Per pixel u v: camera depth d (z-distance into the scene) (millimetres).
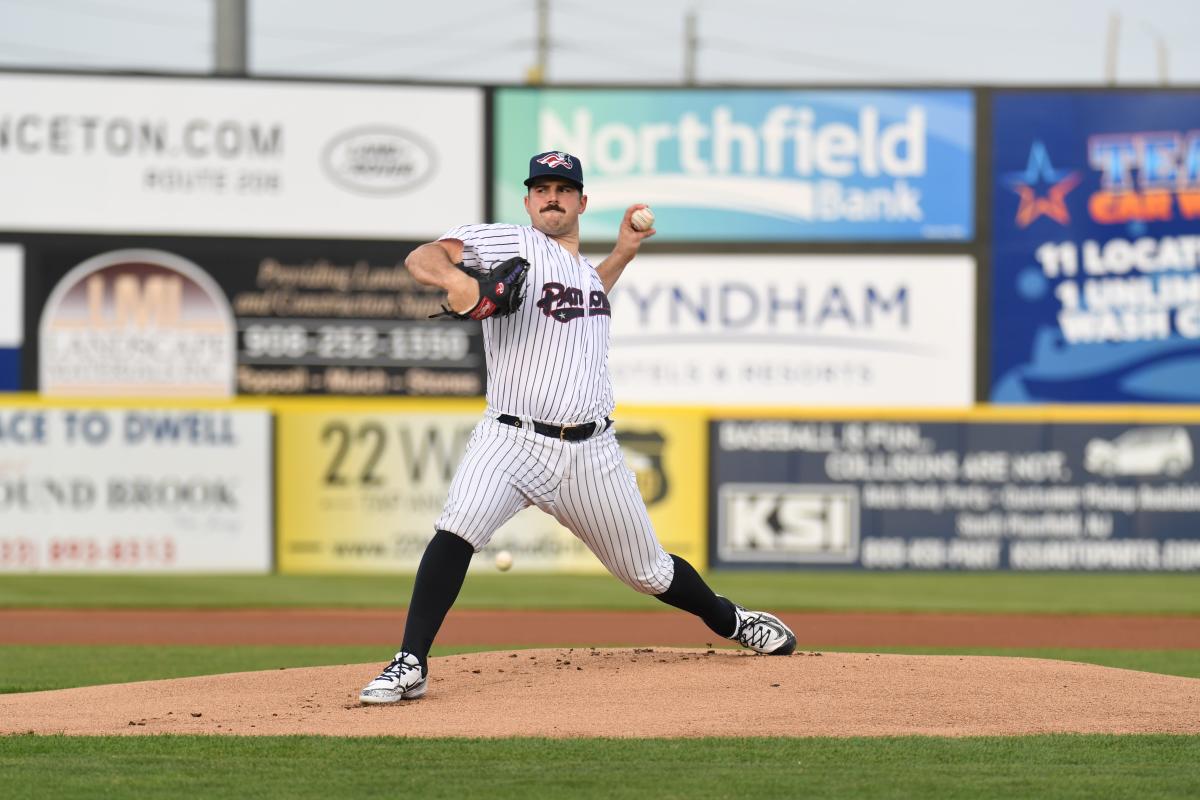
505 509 19891
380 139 55688
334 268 55469
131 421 51719
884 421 53750
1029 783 15781
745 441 53719
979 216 56062
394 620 41062
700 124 56031
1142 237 55719
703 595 21656
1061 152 55906
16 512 51219
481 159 55938
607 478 20250
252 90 55281
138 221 54906
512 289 18844
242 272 55188
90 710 20188
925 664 21891
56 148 54656
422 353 55500
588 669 21547
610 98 56031
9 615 42188
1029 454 53719
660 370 56062
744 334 56000
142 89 54875
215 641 35875
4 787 15562
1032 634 37969
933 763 16719
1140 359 55844
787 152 56125
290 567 52312
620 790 15352
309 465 52406
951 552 53688
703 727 18422
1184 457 53500
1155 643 36000
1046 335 56031
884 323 56062
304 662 30750
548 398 19719
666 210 56031
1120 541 53594
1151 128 55656
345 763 16625
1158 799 15109
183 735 18281
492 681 20953
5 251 54562
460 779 15820
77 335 54812
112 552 51594
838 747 17469
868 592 48000
